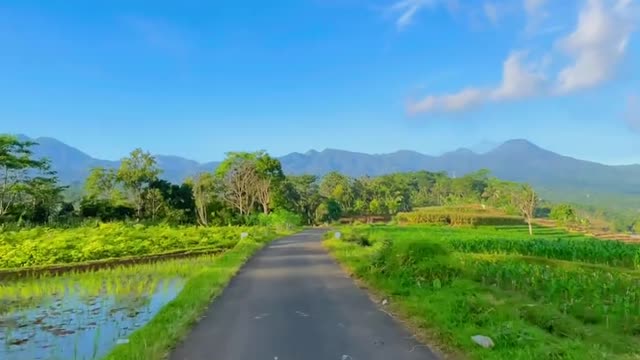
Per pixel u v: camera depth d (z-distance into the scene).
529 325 8.65
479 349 7.40
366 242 32.88
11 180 54.22
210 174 85.00
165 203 67.12
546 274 14.47
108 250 26.61
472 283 13.23
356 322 9.84
